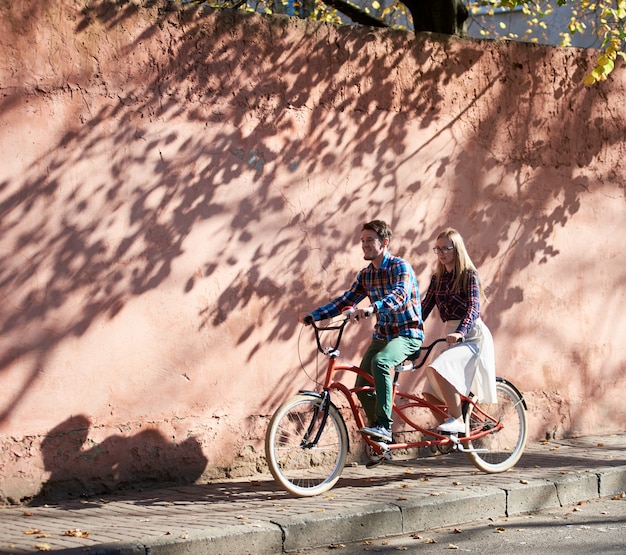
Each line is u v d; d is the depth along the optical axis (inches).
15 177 267.6
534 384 374.6
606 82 395.9
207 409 299.3
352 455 328.2
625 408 401.4
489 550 234.7
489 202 364.2
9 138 266.8
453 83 355.9
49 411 271.6
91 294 279.0
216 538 224.1
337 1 484.1
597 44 625.3
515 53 371.2
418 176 346.9
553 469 315.3
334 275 327.6
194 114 297.9
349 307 292.4
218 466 300.8
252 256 309.0
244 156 307.7
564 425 383.2
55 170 273.6
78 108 277.6
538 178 377.1
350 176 331.3
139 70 288.0
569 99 385.7
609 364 396.2
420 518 260.2
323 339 325.7
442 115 353.1
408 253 343.9
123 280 284.5
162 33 292.2
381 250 286.5
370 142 335.9
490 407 327.6
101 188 281.0
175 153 294.2
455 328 299.3
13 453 265.3
